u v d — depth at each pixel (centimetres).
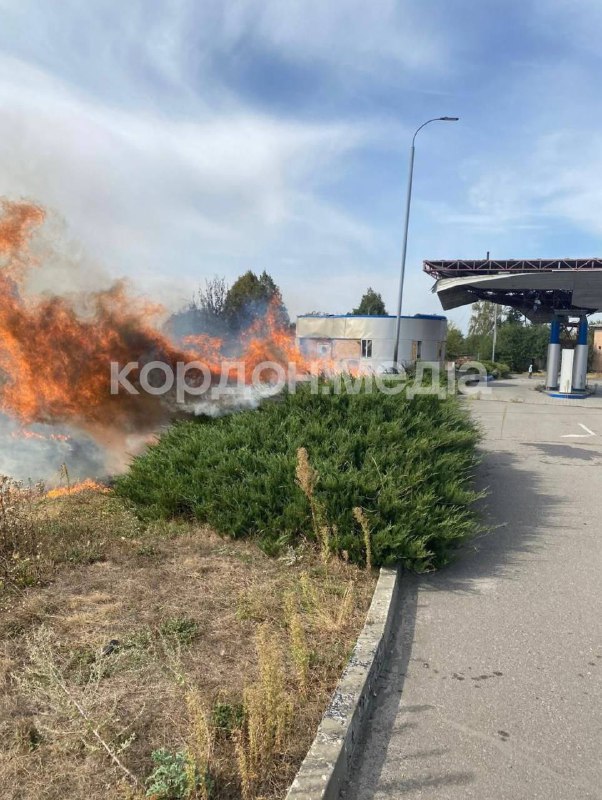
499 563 502
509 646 365
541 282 2030
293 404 668
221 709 273
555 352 2470
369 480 500
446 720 293
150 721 265
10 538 441
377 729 287
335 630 355
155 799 221
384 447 570
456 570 484
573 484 799
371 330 2484
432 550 477
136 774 235
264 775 239
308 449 563
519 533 583
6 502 468
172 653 311
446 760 266
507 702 308
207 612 370
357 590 414
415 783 252
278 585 413
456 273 2284
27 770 235
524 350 4722
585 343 2362
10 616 351
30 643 318
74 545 466
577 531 591
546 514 651
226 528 495
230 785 234
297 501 489
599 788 250
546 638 375
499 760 266
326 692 297
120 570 431
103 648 321
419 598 430
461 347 4375
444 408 767
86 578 415
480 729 287
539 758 267
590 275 1914
